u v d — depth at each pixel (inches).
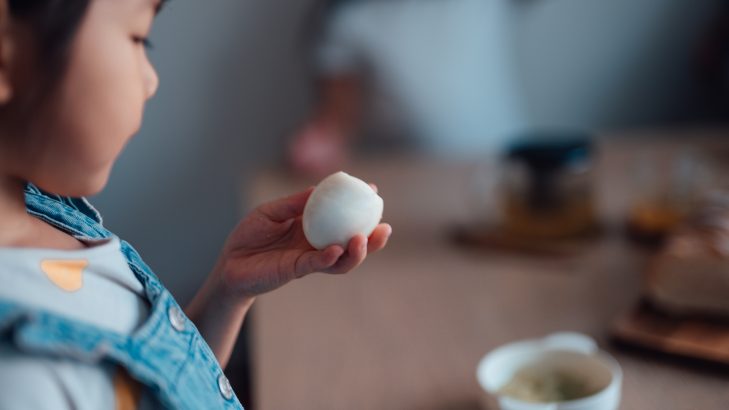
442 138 72.7
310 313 34.8
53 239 20.3
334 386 28.9
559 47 82.6
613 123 85.6
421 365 30.0
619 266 37.5
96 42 17.6
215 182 81.5
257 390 28.9
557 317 33.0
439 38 71.2
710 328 30.2
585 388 25.9
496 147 70.1
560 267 38.0
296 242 23.9
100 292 19.5
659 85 84.3
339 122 71.6
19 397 16.8
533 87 83.7
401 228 45.5
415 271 38.8
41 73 17.3
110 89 17.9
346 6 70.9
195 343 20.7
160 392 18.4
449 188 53.1
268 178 60.5
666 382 27.8
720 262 30.3
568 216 41.1
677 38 82.9
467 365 29.8
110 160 18.6
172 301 20.9
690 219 36.6
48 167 18.1
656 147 58.6
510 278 37.3
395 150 73.6
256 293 23.5
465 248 41.5
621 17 82.3
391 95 71.7
